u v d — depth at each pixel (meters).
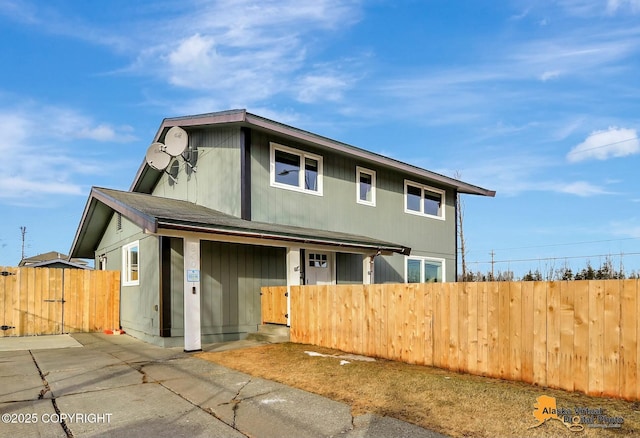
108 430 3.84
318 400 4.67
